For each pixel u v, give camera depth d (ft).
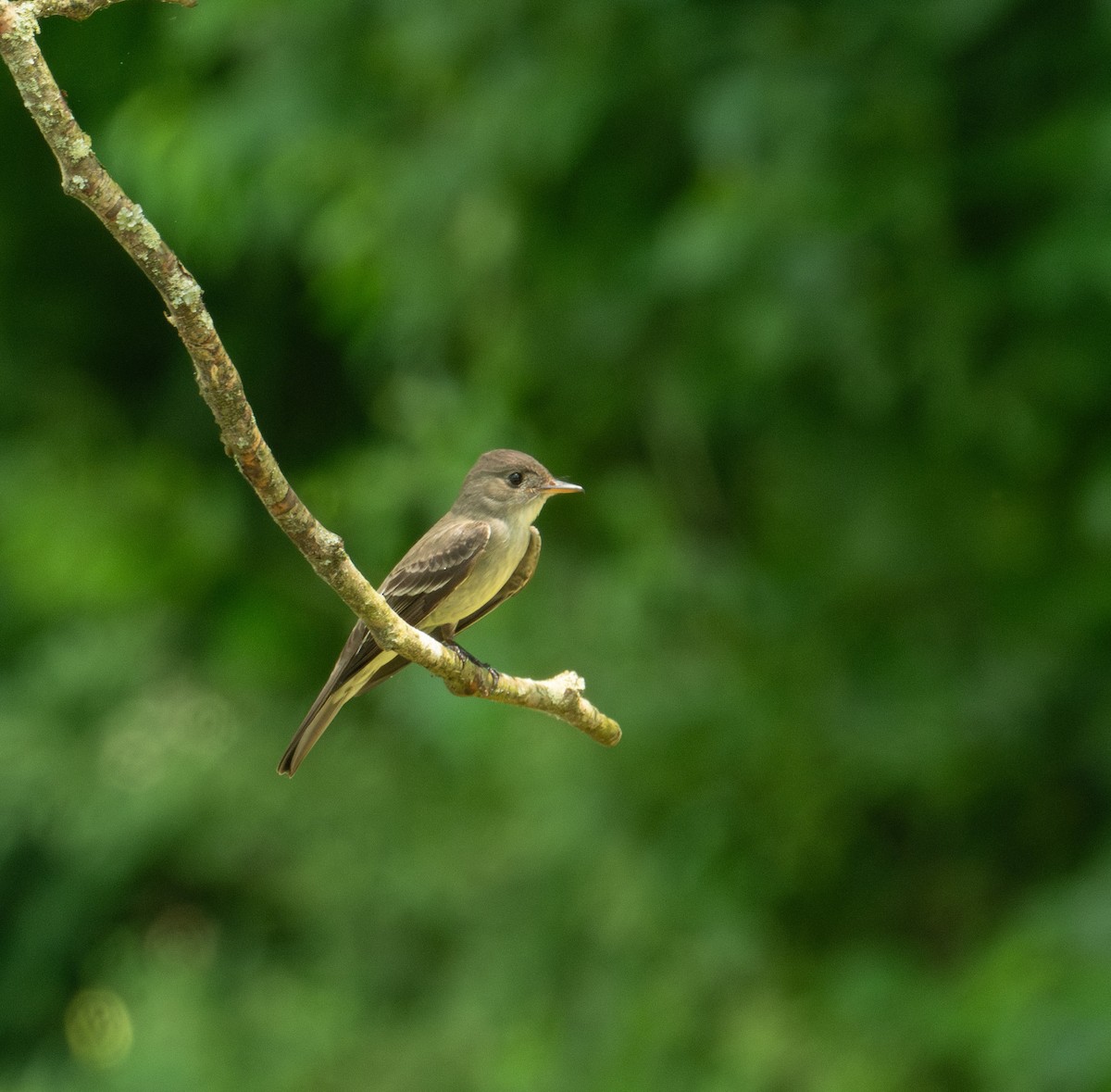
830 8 35.70
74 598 54.19
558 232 39.99
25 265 57.26
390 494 42.68
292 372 55.06
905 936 41.22
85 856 52.26
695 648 42.65
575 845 42.68
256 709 53.67
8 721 54.54
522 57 38.37
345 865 48.49
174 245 45.32
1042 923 34.60
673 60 36.58
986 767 40.09
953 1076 37.11
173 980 48.91
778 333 35.27
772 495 43.50
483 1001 43.62
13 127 53.78
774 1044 38.32
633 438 46.39
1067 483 38.60
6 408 57.21
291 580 54.95
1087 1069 31.50
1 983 54.24
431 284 41.68
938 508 39.99
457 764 46.21
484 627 42.96
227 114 42.09
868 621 41.81
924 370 36.17
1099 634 39.04
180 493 54.85
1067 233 33.04
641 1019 40.37
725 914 41.09
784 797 40.88
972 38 34.17
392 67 41.60
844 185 35.01
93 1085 49.24
